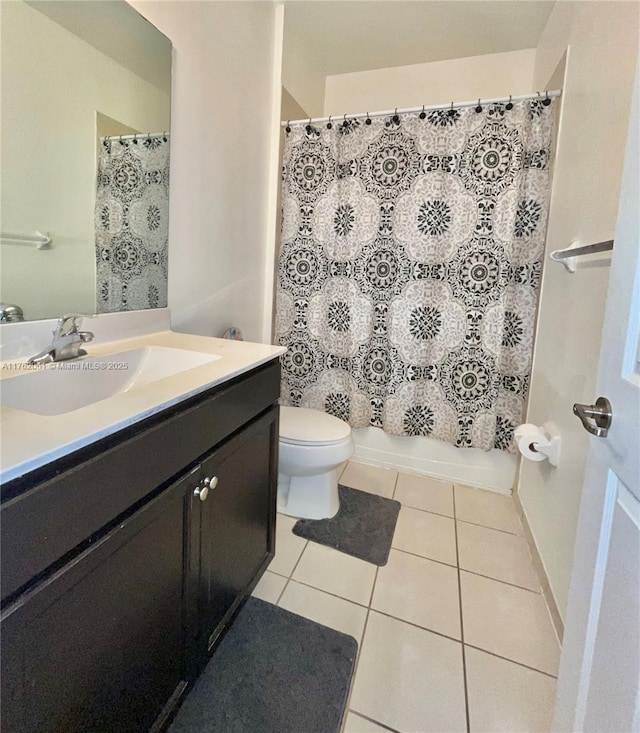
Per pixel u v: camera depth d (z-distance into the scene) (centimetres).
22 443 57
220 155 166
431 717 102
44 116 103
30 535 54
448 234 192
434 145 187
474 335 196
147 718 83
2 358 96
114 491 68
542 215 180
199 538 95
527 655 120
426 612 134
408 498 204
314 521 182
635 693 59
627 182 75
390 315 208
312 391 230
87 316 116
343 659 117
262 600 137
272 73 197
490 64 225
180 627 92
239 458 112
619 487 71
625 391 69
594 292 122
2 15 92
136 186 129
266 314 221
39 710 59
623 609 65
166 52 131
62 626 61
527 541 172
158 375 120
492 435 203
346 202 204
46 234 106
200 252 161
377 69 245
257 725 99
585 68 142
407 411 215
